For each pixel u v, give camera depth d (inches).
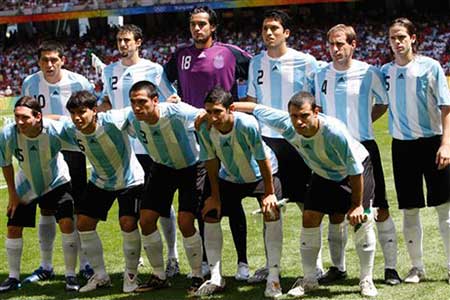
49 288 361.4
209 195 334.0
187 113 323.3
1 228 541.3
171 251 378.9
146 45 2450.8
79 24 2677.2
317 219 318.3
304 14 2335.1
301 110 294.2
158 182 336.5
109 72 394.6
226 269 381.7
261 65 361.4
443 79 320.5
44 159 346.3
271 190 319.0
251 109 320.2
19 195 357.4
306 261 325.1
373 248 314.3
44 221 382.6
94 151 331.9
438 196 325.4
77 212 346.0
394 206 538.3
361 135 333.1
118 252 441.4
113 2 2342.5
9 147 343.9
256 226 488.4
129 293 341.1
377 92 335.6
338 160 307.1
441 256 382.0
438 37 2058.3
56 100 383.6
